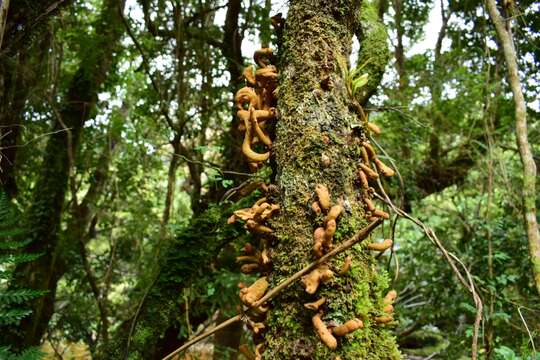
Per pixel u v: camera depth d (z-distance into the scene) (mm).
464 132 6695
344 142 1776
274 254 1710
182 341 4441
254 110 1914
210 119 6008
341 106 1831
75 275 7480
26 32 3254
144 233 6730
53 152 6461
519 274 5250
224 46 5262
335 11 1964
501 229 5453
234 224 3346
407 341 8281
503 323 4738
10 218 2393
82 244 6555
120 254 7566
